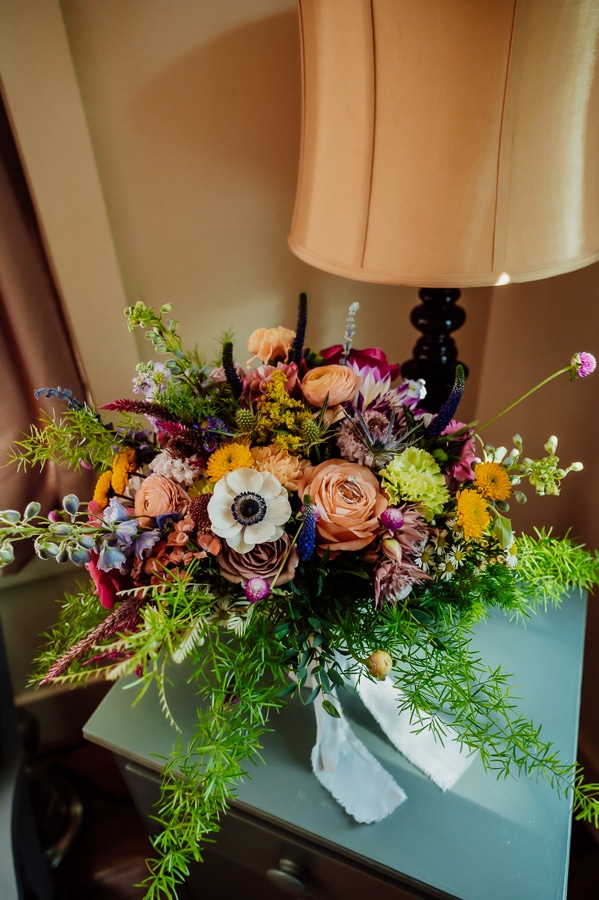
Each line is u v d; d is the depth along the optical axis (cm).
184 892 100
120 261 99
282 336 68
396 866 60
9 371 91
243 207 100
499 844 62
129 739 75
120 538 53
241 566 52
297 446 56
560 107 62
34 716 133
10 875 75
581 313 94
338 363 68
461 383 55
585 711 119
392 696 73
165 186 95
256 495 51
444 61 59
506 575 67
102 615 71
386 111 63
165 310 62
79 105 83
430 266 68
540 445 111
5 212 83
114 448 67
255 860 77
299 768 69
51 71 80
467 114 61
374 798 66
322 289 111
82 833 125
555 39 58
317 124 72
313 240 78
